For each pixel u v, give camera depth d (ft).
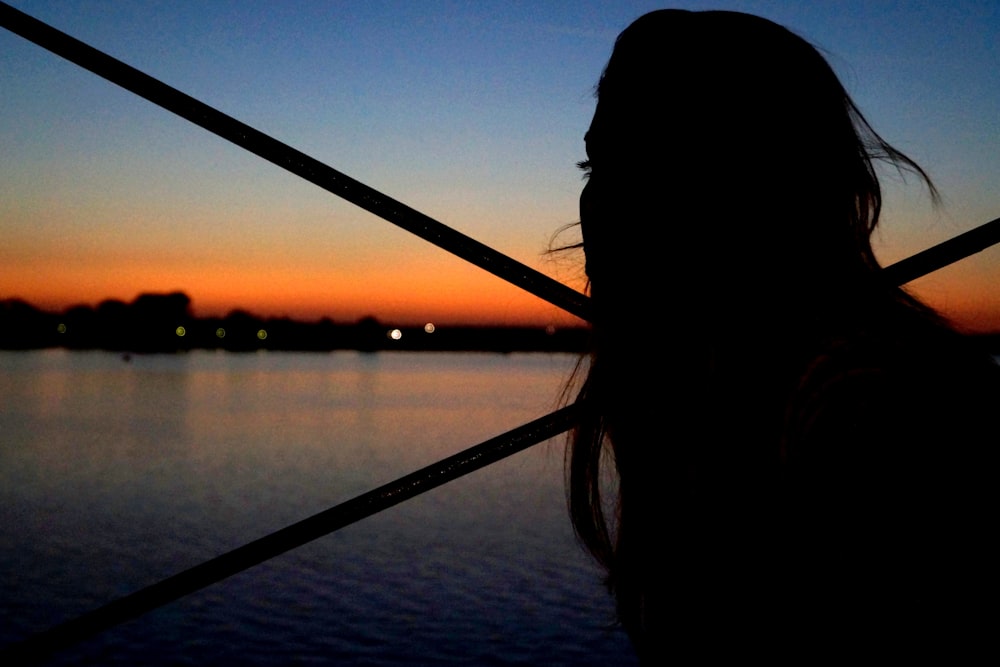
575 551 52.65
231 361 426.51
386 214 3.49
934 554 2.04
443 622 39.45
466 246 3.49
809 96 2.85
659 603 2.84
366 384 254.27
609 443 3.49
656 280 2.90
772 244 2.70
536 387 245.24
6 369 299.79
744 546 2.48
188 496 73.10
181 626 39.09
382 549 53.98
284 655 35.29
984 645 1.99
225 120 3.52
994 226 3.16
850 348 2.36
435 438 114.93
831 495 2.18
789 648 2.29
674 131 2.89
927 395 2.22
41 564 49.98
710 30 2.98
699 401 2.72
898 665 2.05
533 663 34.12
